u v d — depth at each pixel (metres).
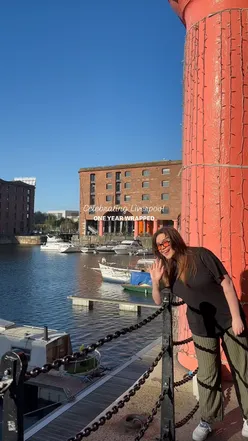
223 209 4.54
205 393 3.18
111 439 3.39
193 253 2.95
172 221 70.25
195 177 4.82
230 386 4.27
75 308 25.98
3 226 105.62
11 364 1.55
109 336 2.20
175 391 4.24
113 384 6.58
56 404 11.05
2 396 1.54
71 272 44.31
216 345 3.16
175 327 6.83
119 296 30.14
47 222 147.62
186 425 3.50
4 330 14.92
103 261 44.00
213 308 3.03
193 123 4.91
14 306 26.75
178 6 5.27
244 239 4.46
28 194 117.81
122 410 3.89
